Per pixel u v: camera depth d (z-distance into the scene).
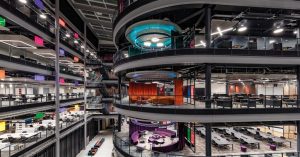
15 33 15.94
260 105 15.34
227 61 11.82
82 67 34.31
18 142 15.36
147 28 14.45
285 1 12.38
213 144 15.84
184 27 16.73
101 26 31.89
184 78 17.77
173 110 11.73
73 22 25.75
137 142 16.33
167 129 20.64
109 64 36.56
